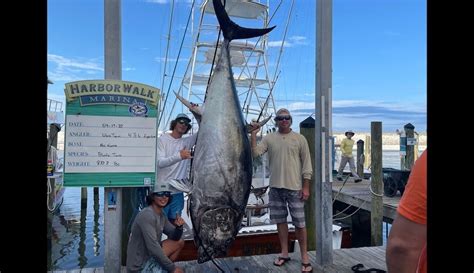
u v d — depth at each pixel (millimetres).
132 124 2900
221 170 2414
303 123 4988
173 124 3395
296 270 3463
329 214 3545
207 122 2467
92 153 2826
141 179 2908
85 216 9641
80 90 2816
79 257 6672
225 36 2592
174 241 3393
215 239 2387
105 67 2883
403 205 1029
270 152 3529
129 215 3904
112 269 2973
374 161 6570
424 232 977
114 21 2889
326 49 3471
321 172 3521
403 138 8484
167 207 3377
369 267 3529
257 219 5422
